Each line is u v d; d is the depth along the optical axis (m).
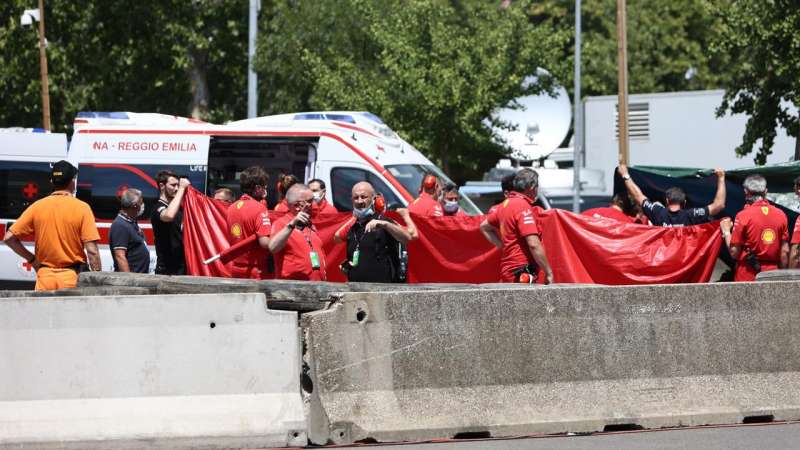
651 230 55.31
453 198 66.50
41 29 139.88
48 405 33.66
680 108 128.62
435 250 59.31
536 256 47.66
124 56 170.50
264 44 138.12
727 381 38.22
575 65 135.25
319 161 68.31
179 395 33.91
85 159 68.44
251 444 33.69
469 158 142.00
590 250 55.69
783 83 107.25
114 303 34.00
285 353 34.28
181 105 175.62
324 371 34.56
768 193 59.25
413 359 35.25
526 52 132.62
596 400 36.66
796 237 52.69
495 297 36.16
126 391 33.84
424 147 134.00
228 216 49.16
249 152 70.44
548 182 112.56
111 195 68.12
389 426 34.59
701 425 37.44
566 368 36.59
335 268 59.91
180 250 58.16
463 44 133.12
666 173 59.56
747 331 38.66
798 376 39.09
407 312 35.34
